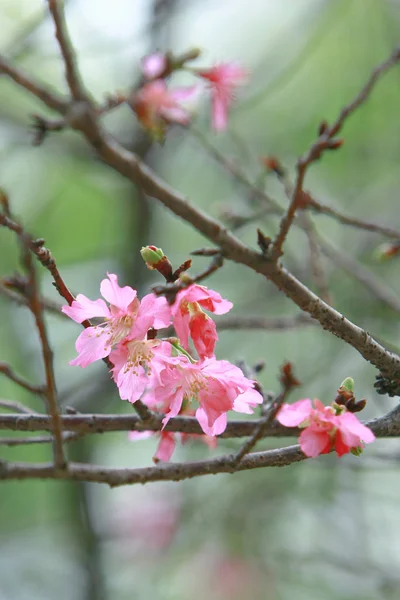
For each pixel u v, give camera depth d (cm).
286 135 879
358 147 856
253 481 822
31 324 808
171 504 873
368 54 867
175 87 477
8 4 805
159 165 764
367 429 272
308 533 834
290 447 298
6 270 785
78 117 226
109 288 287
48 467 301
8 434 805
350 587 778
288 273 275
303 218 489
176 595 864
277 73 713
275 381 795
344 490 789
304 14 789
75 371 792
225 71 487
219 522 835
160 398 277
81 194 889
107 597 768
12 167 870
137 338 281
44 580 848
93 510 775
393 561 799
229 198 869
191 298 273
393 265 788
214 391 276
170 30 763
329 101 870
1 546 873
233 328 512
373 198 861
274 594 841
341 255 550
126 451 865
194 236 900
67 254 880
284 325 512
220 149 803
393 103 848
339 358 733
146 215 773
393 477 834
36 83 229
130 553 870
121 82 771
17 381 334
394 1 837
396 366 297
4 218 263
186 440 345
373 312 711
